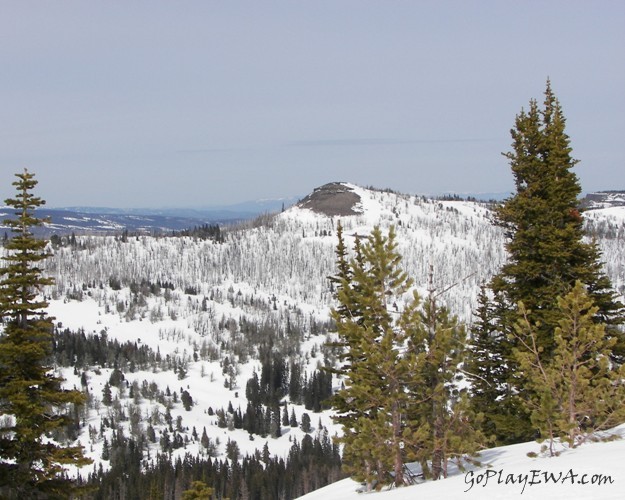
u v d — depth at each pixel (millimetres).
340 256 27781
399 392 17172
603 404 15383
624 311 22922
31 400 19406
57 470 19844
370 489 18094
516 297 24391
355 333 17906
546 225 23594
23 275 19797
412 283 18328
